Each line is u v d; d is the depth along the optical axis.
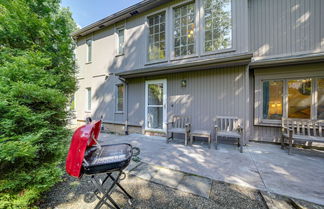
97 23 7.02
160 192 2.04
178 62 5.11
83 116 8.30
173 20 5.23
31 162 1.81
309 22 3.89
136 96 6.13
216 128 3.85
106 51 7.23
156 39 5.68
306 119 3.81
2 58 2.03
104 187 2.19
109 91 7.12
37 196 1.78
